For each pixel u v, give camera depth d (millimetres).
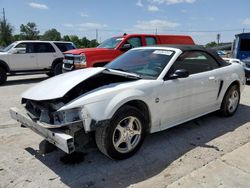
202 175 3408
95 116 3365
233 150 4125
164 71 4289
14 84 11312
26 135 4762
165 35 10641
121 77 4305
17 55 11578
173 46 4867
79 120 3336
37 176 3418
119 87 3758
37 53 12164
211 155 3959
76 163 3736
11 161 3797
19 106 6965
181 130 4977
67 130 3357
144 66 4547
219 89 5301
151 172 3506
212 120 5559
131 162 3764
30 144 4375
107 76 4348
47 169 3586
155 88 4043
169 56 4531
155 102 4059
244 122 5457
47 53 12461
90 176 3418
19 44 11781
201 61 5035
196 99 4793
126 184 3244
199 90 4793
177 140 4520
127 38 9562
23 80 12680
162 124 4309
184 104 4566
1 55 11109
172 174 3445
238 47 11023
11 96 8398
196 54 4922
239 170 3520
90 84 4059
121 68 4691
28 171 3537
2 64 11141
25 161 3799
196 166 3637
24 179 3350
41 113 3580
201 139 4566
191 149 4172
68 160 3814
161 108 4180
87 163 3736
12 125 5309
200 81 4781
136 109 3783
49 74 14164
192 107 4762
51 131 3350
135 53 5039
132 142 3895
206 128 5094
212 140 4523
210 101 5168
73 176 3422
